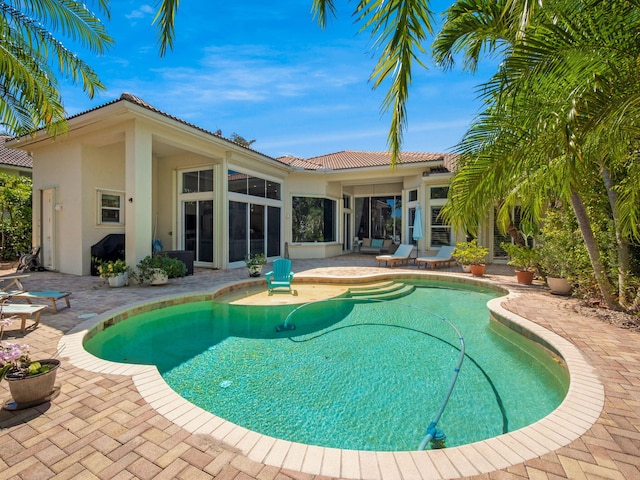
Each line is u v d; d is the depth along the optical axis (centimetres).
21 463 229
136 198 911
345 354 546
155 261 904
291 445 253
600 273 649
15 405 298
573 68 317
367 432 342
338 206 1897
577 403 315
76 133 1016
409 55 348
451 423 356
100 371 375
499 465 232
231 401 400
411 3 320
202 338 618
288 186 1673
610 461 235
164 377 460
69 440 254
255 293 923
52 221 1147
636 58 305
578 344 472
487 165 402
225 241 1247
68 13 718
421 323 718
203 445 251
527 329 550
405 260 1459
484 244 1476
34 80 712
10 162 1602
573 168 379
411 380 457
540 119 349
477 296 983
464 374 477
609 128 321
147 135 939
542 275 992
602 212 697
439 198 1511
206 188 1288
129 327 648
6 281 961
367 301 904
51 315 604
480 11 462
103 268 884
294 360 520
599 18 315
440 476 222
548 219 859
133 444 251
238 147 1230
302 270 1274
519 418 366
